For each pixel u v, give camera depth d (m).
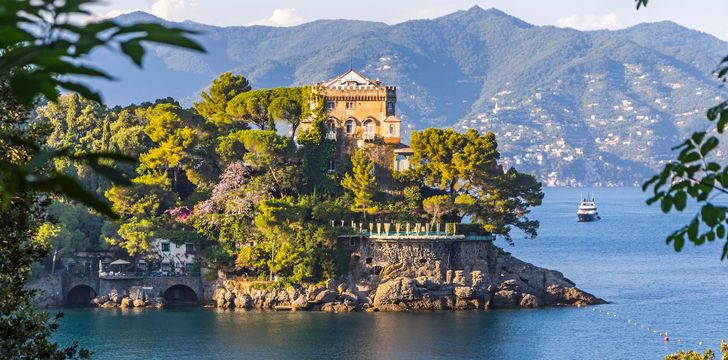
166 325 186.12
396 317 196.00
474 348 172.88
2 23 13.44
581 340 181.75
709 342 185.38
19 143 15.78
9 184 14.21
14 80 14.12
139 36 13.97
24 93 14.04
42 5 13.55
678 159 21.81
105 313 196.75
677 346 180.88
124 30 13.94
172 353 165.50
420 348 171.38
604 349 176.25
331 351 168.62
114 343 171.25
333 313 199.25
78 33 13.74
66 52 13.80
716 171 21.64
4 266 53.97
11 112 53.50
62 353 56.06
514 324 191.62
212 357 163.25
